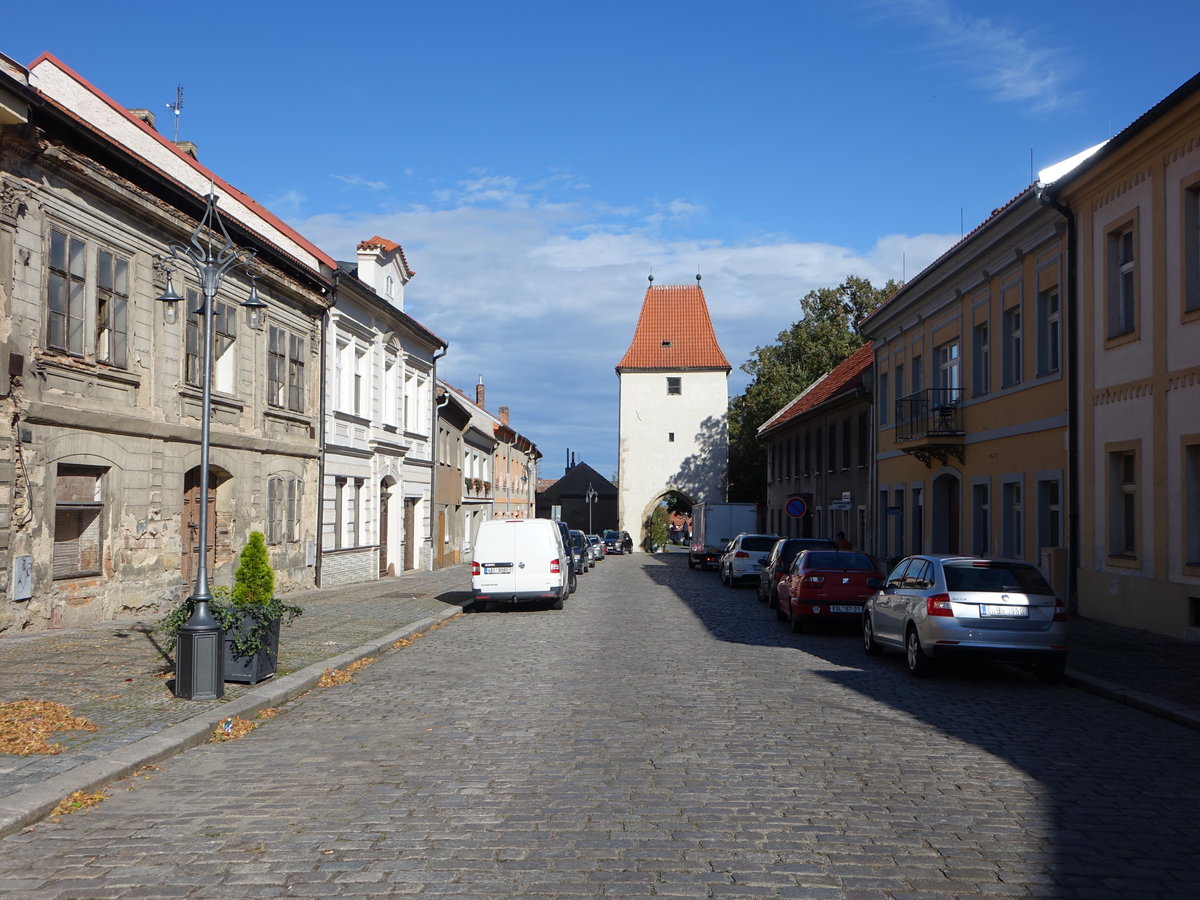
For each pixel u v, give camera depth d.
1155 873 5.50
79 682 11.06
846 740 8.92
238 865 5.55
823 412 42.56
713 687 11.91
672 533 111.19
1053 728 9.78
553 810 6.60
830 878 5.34
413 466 37.22
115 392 17.45
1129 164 18.02
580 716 9.98
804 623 18.72
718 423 74.38
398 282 35.94
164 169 23.23
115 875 5.40
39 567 15.47
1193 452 16.44
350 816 6.50
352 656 13.93
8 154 14.41
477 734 9.12
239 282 22.39
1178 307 16.64
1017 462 23.09
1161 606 16.97
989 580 12.75
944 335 28.14
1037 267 22.08
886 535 33.81
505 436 60.72
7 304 14.51
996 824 6.39
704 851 5.76
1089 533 19.48
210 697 10.13
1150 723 10.15
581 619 21.06
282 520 25.19
